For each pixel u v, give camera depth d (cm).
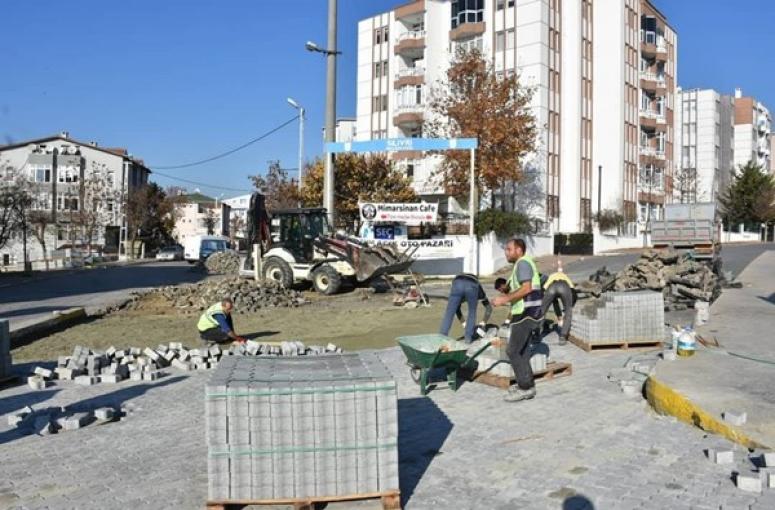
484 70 3859
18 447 666
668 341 1170
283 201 5316
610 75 5012
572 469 573
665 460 586
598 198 4988
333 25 2517
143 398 867
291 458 473
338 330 1490
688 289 1658
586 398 808
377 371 516
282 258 2302
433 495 523
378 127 5362
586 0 4962
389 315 1725
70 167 7225
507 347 807
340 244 2219
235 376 500
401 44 5047
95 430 724
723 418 651
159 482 559
